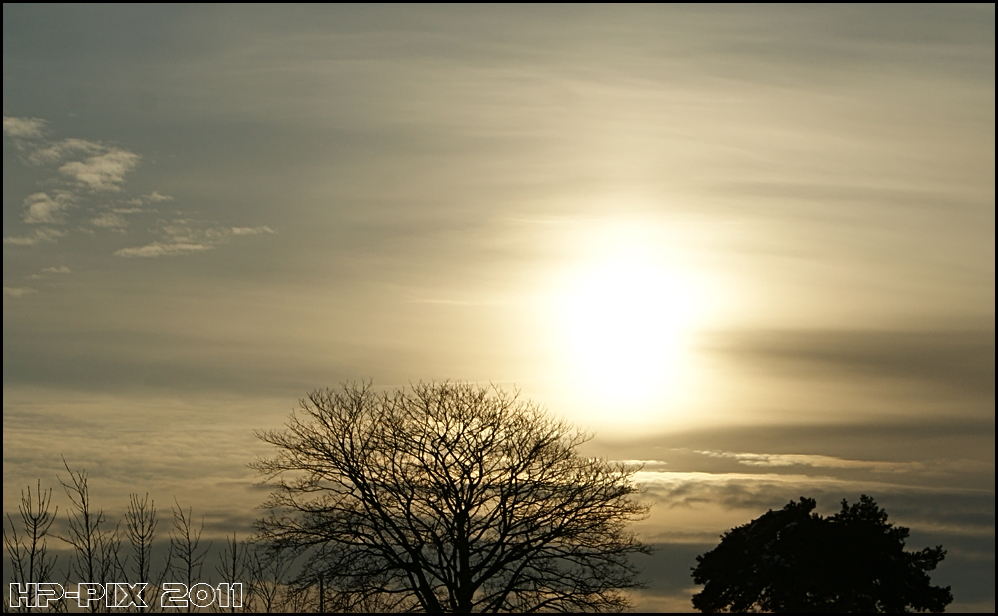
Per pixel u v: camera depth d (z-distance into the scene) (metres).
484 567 42.31
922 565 42.06
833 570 41.78
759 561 43.22
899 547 42.28
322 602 40.53
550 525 43.44
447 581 41.94
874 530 42.47
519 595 41.88
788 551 43.19
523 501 43.62
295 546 42.34
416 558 41.94
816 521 43.44
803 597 41.69
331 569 41.88
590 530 43.66
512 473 44.19
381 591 41.53
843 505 43.78
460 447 44.16
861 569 41.72
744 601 43.03
